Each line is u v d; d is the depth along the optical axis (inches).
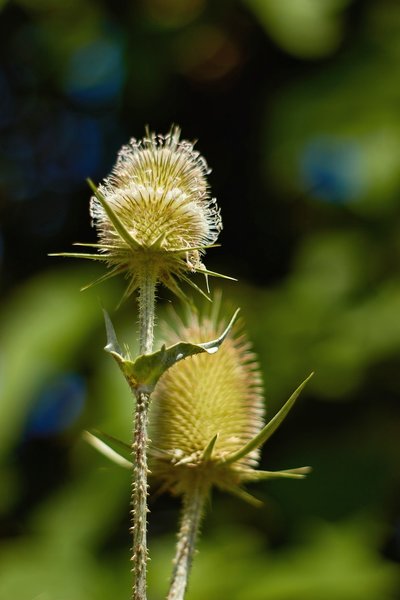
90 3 386.3
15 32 397.7
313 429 358.9
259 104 383.2
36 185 407.5
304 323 353.7
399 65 359.9
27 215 402.9
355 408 359.6
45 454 375.6
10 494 348.5
